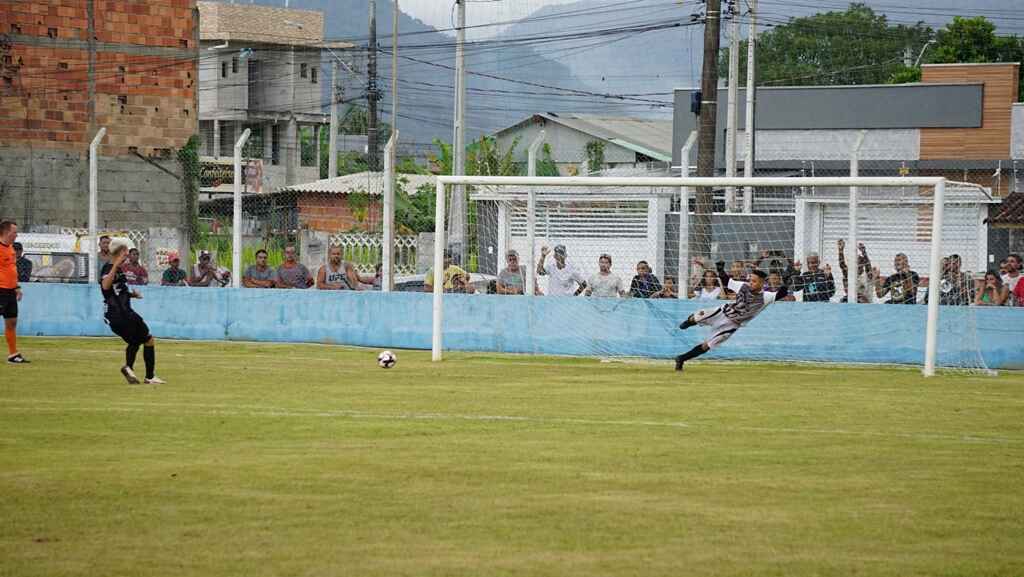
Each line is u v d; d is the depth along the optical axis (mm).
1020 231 36750
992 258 37062
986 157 62875
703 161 35625
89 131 49156
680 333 28797
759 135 65250
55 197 48719
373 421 17016
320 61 112562
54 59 48594
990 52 99000
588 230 38375
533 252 30219
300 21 112375
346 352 29562
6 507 11211
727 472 13227
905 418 18078
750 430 16547
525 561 9453
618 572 9172
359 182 70875
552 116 94188
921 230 37188
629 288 35188
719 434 16125
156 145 50344
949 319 27500
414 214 66500
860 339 27938
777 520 10914
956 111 63156
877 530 10578
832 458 14242
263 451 14312
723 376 24656
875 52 113375
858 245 32281
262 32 110188
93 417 17109
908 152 63781
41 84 48406
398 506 11328
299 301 32562
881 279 30656
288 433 15789
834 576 9148
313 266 46719
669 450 14680
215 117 106688
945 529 10641
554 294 32125
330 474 12844
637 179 26922
